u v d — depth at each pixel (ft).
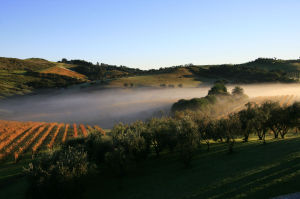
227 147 179.22
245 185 92.68
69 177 115.24
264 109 208.95
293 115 192.24
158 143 182.39
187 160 148.36
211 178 114.42
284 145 150.00
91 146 171.53
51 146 232.32
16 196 125.29
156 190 117.08
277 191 80.38
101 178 150.51
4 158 198.70
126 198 114.52
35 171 117.08
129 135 169.37
